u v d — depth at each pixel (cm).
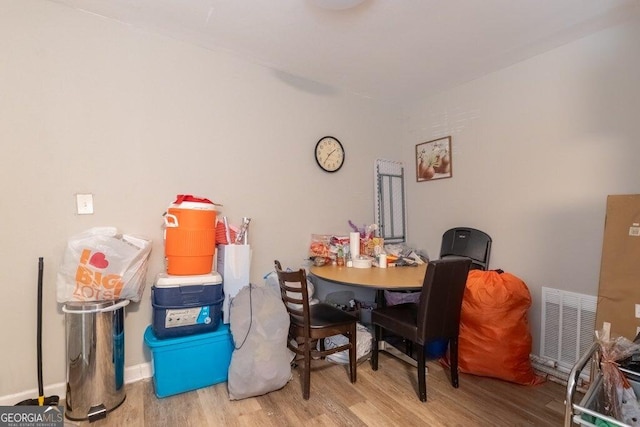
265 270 254
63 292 170
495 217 254
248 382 179
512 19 188
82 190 187
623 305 177
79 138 186
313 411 172
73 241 169
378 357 232
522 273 236
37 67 175
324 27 199
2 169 168
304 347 187
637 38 183
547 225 222
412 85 286
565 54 213
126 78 200
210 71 229
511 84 244
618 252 181
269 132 255
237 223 241
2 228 168
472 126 271
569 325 209
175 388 185
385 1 173
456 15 185
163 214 212
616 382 103
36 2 175
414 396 186
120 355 177
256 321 189
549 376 211
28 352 174
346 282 196
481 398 184
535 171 229
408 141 333
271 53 232
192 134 222
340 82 281
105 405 168
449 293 183
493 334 199
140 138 204
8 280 170
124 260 174
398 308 218
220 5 179
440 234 299
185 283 186
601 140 197
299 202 271
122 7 183
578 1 171
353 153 304
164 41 212
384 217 319
